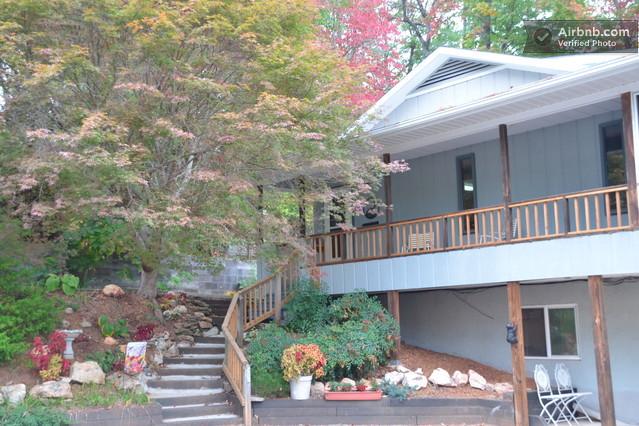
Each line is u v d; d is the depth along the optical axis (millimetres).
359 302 14953
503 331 15758
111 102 11766
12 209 13023
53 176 10461
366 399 12703
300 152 12555
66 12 11570
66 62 11078
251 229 13242
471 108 13086
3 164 11469
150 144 12367
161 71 12047
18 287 12578
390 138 15055
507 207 13391
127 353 12445
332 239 17828
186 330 15914
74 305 14375
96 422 10703
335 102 13016
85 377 11734
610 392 11469
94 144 10969
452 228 14602
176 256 14766
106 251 16766
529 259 12797
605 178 14047
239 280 21703
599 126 14242
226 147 12398
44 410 10211
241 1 12336
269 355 13320
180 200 11805
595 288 11852
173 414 12086
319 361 12750
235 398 12781
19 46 11773
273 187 14516
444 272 14297
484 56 14438
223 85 11969
